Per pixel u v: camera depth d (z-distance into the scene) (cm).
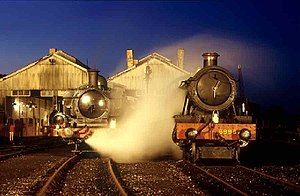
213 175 1336
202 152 1736
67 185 1290
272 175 1472
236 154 1733
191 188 1232
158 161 1925
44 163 1856
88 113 2200
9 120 4256
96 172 1554
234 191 1083
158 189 1218
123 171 1580
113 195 1116
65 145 3166
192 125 1683
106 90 2275
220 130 1683
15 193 1165
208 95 1759
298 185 1211
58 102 2245
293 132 3362
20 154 2238
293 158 2070
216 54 1847
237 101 1847
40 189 1131
